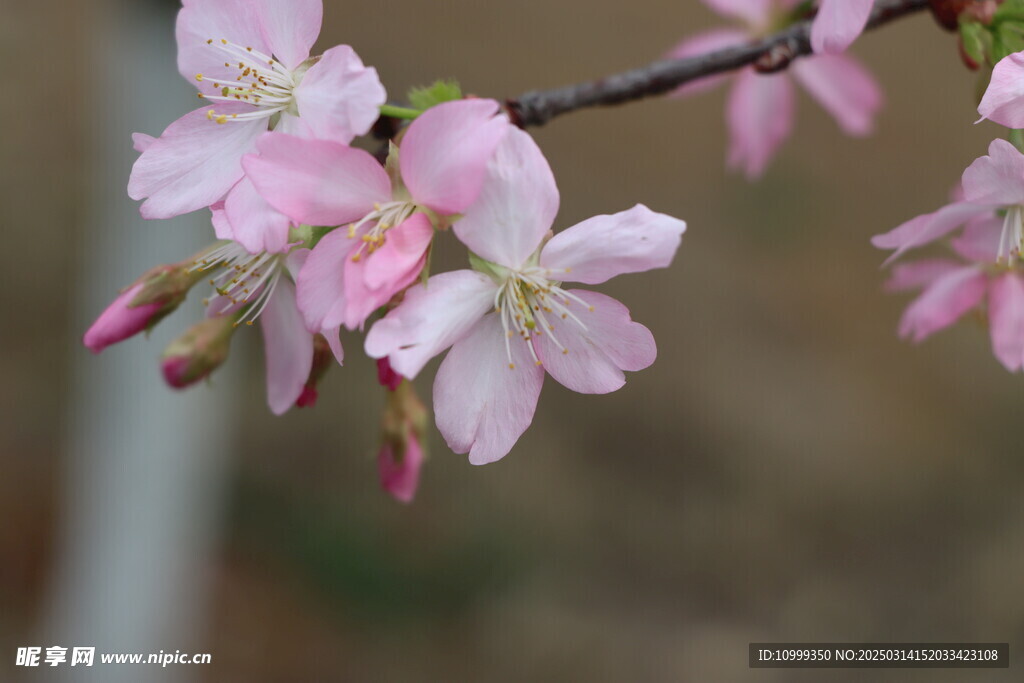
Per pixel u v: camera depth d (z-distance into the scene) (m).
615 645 0.64
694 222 0.89
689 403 0.78
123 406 0.44
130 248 0.40
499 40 0.94
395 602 0.65
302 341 0.28
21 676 0.56
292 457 0.70
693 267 0.87
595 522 0.70
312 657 0.62
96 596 0.47
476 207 0.26
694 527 0.71
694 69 0.31
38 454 0.67
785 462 0.75
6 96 0.79
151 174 0.27
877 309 0.87
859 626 0.66
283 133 0.26
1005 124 0.27
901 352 0.84
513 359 0.27
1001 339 0.30
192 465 0.47
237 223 0.26
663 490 0.73
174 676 0.53
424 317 0.26
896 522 0.73
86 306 0.46
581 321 0.27
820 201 0.93
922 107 1.00
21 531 0.63
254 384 0.72
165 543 0.48
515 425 0.27
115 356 0.43
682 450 0.75
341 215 0.26
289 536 0.67
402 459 0.31
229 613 0.62
